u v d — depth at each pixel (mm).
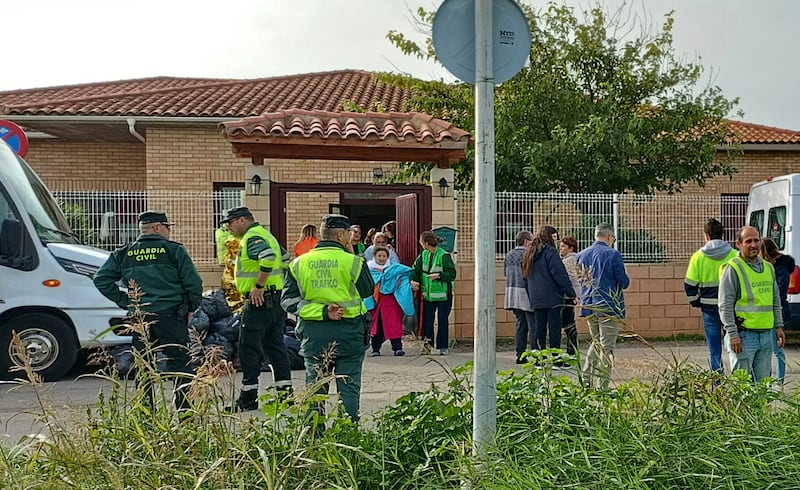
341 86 20750
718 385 4902
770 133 19281
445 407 4707
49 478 3625
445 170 11609
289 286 5914
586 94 15258
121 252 6656
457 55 4184
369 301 10602
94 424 3938
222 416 4043
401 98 19500
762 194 12375
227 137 10734
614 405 4660
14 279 9023
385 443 4359
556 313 9273
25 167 9969
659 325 12633
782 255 7973
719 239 8039
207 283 11789
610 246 7879
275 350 7520
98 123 15414
